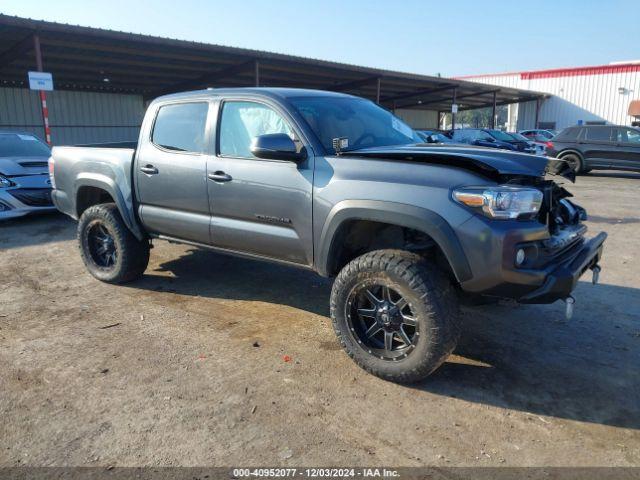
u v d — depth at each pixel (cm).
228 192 401
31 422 284
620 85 3434
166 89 2598
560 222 369
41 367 346
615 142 1558
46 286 514
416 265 307
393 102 3634
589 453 261
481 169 309
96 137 2638
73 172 526
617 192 1223
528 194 299
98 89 2598
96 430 277
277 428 280
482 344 386
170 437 271
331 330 408
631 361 359
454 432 278
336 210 334
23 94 2362
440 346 303
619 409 301
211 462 252
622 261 608
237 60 1909
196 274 551
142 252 505
